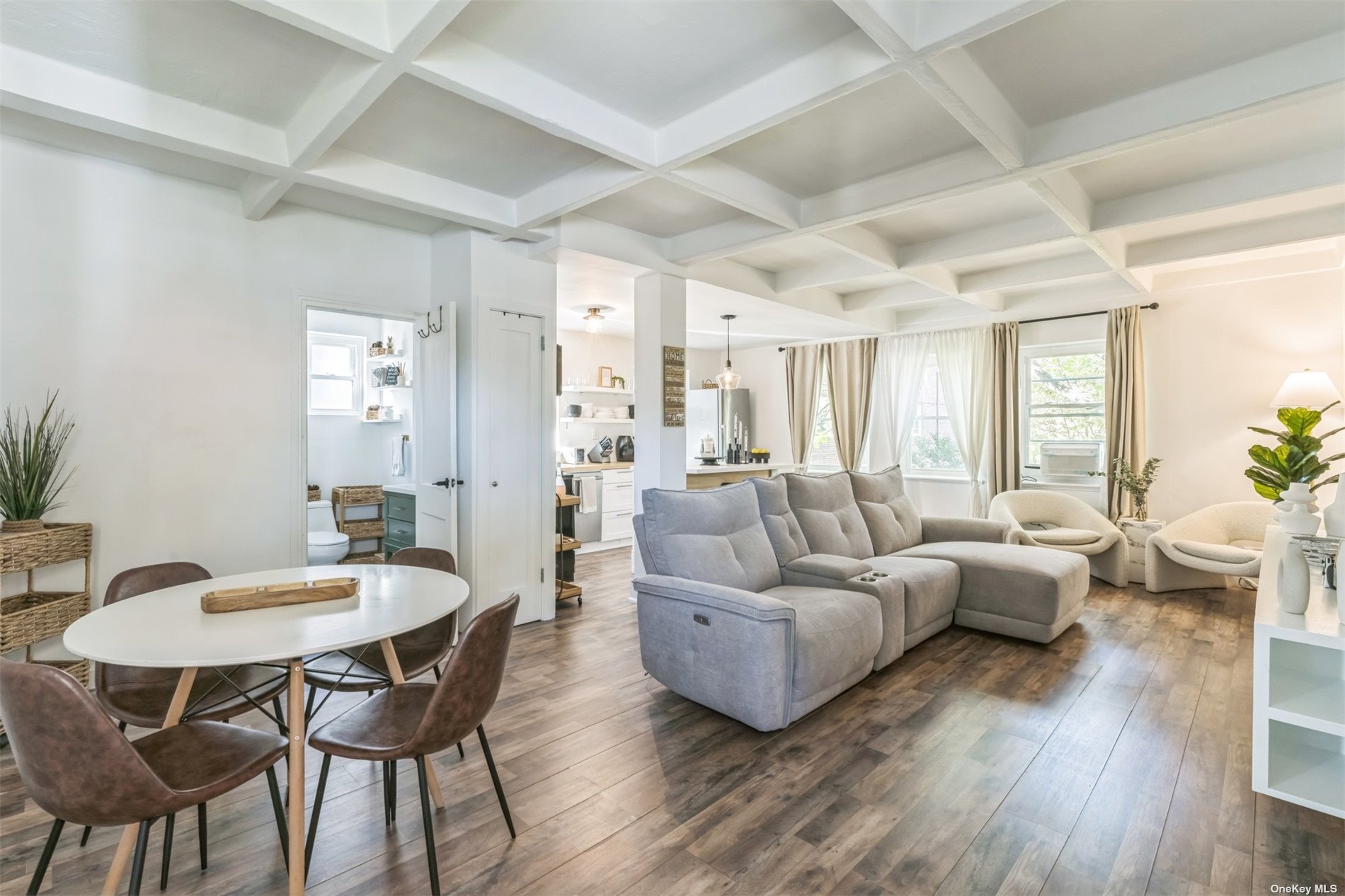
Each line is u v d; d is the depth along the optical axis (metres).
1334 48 2.02
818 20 1.97
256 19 1.94
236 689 1.92
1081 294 5.44
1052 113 2.53
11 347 2.62
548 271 4.07
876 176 3.14
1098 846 1.82
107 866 1.71
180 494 3.04
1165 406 5.14
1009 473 5.93
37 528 2.53
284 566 3.37
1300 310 4.60
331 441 5.20
